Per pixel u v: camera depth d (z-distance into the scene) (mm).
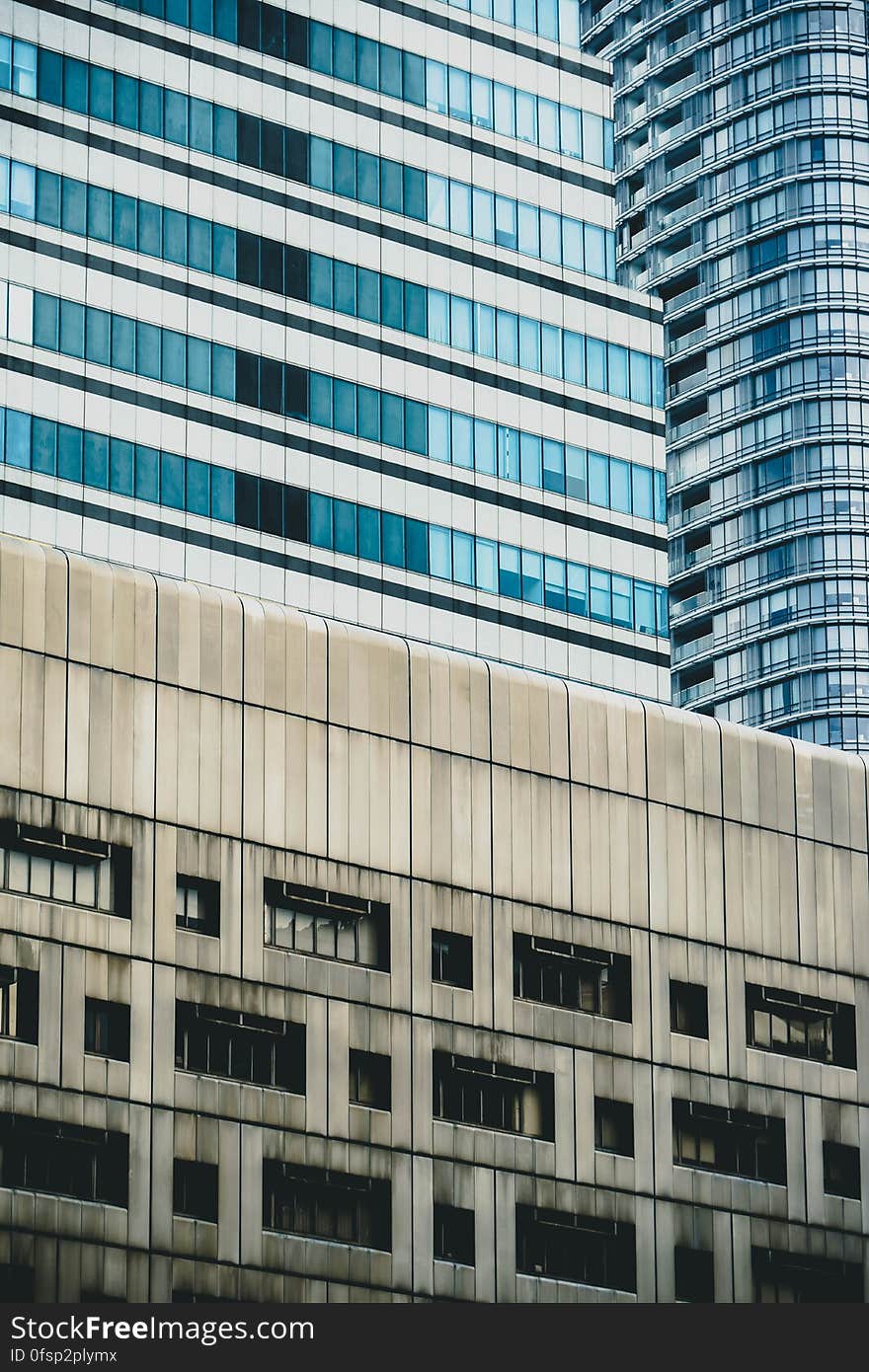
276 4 169000
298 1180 112875
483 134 176375
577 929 123562
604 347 178375
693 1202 123500
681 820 128625
